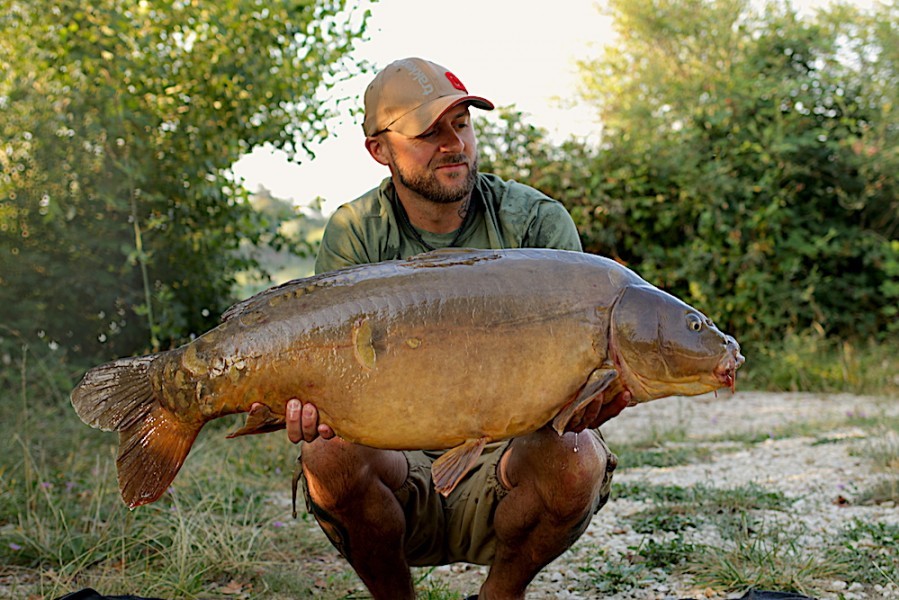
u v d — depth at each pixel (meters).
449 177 3.14
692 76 13.20
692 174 11.22
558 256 2.59
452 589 4.00
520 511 2.95
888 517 4.69
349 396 2.49
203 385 2.55
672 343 2.49
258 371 2.52
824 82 12.03
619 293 2.54
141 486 2.63
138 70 8.00
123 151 8.34
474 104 3.18
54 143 8.20
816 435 7.12
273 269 9.36
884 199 11.79
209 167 8.46
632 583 3.89
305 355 2.50
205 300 8.96
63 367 8.24
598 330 2.51
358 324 2.49
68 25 7.79
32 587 3.99
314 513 3.04
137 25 8.11
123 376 2.65
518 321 2.49
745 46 12.98
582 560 4.26
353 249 3.30
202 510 4.96
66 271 8.51
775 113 11.55
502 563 3.11
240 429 2.60
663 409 9.12
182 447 2.62
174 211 8.60
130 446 2.63
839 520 4.68
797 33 12.27
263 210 9.05
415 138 3.10
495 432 2.51
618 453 6.61
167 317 8.46
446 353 2.47
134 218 8.05
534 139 11.52
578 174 11.44
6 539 4.49
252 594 3.96
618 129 11.96
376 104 3.20
